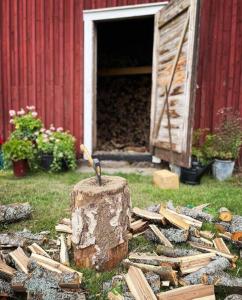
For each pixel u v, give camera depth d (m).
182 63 4.65
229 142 4.86
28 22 6.22
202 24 5.32
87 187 2.27
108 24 8.16
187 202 3.65
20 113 6.06
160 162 5.79
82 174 5.24
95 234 2.21
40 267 2.10
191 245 2.56
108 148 7.02
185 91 4.52
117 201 2.25
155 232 2.68
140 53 8.48
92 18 5.86
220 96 5.38
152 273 2.07
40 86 6.34
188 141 4.50
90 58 5.97
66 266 2.22
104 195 2.19
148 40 8.50
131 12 5.66
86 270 2.25
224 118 5.31
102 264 2.25
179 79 4.73
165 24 5.23
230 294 1.97
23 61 6.36
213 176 4.98
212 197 3.83
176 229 2.72
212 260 2.26
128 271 2.09
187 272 2.13
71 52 6.06
